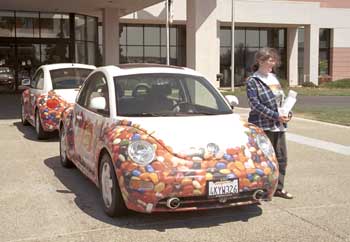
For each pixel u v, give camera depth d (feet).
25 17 83.71
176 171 15.67
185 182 15.58
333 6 142.51
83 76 37.29
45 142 34.09
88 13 87.71
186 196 15.72
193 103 20.75
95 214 18.10
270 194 17.08
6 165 26.48
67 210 18.58
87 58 91.30
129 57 123.75
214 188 15.81
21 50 83.97
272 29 137.39
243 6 123.03
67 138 24.30
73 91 35.22
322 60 144.36
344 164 27.04
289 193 20.94
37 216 17.87
